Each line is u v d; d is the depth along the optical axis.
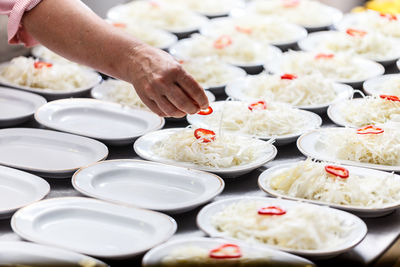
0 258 1.38
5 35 2.84
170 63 1.77
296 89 2.42
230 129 2.16
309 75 2.56
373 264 1.45
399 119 2.17
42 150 1.99
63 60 2.87
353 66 2.76
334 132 2.04
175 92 1.75
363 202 1.64
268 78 2.52
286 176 1.71
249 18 3.48
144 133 2.09
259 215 1.49
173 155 1.91
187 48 3.10
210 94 2.45
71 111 2.29
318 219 1.47
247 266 1.34
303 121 2.21
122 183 1.79
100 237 1.50
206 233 1.48
